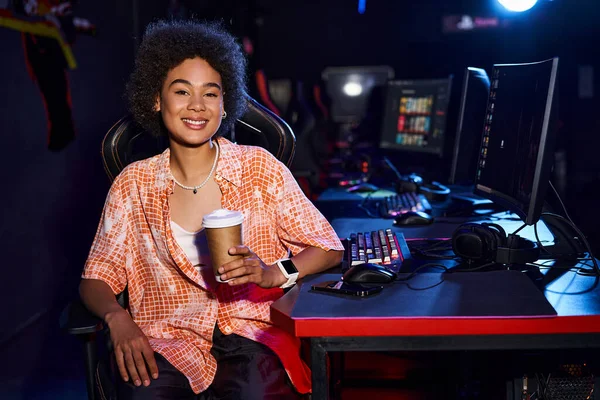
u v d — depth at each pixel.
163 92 1.64
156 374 1.47
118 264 1.69
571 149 6.41
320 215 1.71
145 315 1.70
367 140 5.66
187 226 1.66
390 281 1.43
